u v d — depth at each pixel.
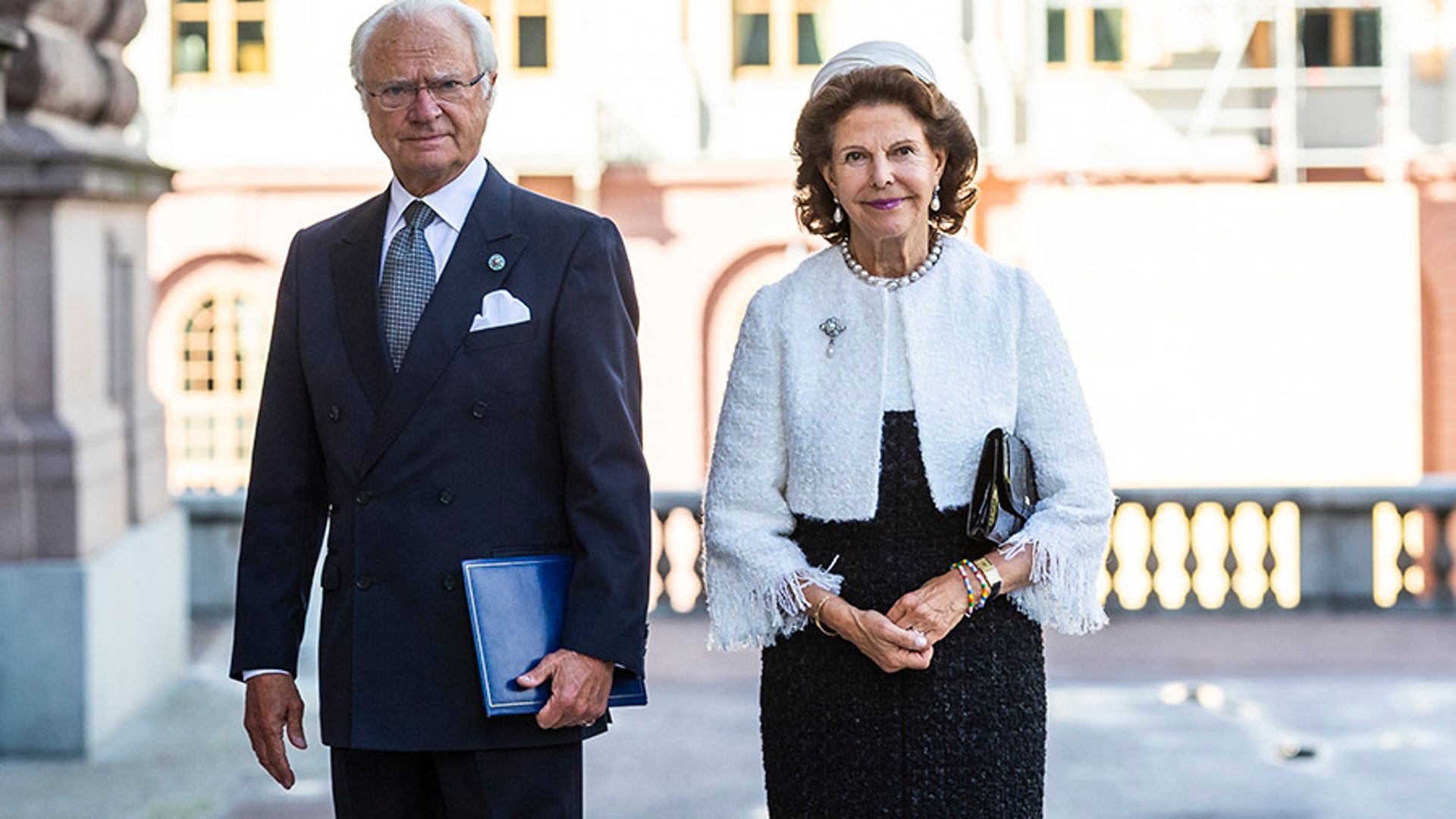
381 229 3.87
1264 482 23.33
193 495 12.94
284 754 3.91
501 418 3.75
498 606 3.67
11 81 8.30
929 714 3.67
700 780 8.59
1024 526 3.71
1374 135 24.14
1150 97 23.98
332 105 24.02
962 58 23.41
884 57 3.66
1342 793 8.22
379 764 3.81
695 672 11.24
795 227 23.44
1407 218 23.08
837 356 3.73
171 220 23.86
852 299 3.74
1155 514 13.29
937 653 3.67
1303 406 23.27
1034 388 3.72
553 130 23.72
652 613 13.09
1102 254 23.16
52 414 8.46
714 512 3.80
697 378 23.61
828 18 23.75
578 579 3.68
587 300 3.78
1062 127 23.95
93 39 9.23
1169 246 23.19
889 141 3.59
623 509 3.71
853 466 3.68
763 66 23.89
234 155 24.00
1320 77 23.55
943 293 3.74
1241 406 23.28
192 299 23.89
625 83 23.72
